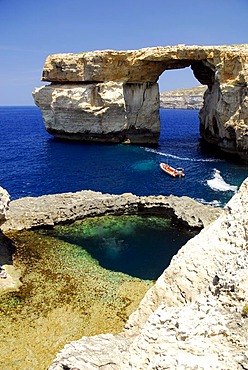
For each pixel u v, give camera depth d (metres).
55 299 24.91
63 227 38.25
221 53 70.44
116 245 34.53
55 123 98.19
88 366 13.05
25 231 36.59
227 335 9.65
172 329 10.38
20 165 69.44
